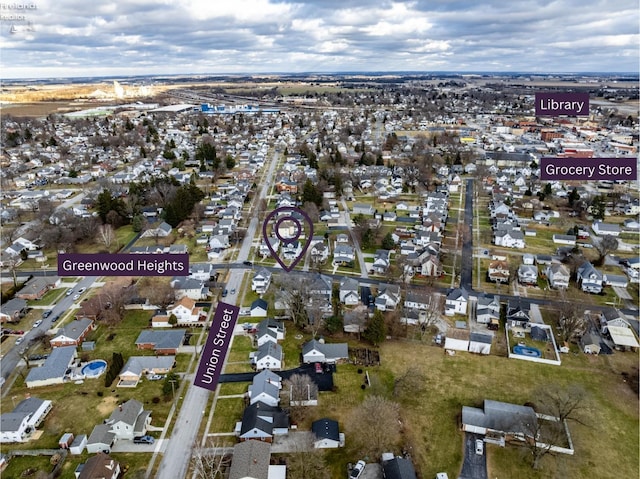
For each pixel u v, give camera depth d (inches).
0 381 3051.2
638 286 4357.8
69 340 3415.4
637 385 3021.7
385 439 2490.2
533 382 3034.0
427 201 6609.3
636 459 2448.3
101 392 2947.8
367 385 2992.1
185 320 3730.3
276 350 3240.7
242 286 4352.9
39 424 2677.2
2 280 4473.4
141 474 2326.5
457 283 4414.4
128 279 4458.7
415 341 3496.6
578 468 2385.6
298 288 3836.1
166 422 2694.4
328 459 2428.6
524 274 4399.6
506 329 3604.8
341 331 3599.9
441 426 2645.2
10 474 2359.7
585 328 3567.9
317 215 6215.6
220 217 6200.8
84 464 2340.1
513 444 2536.9
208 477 2281.0
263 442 2429.9
